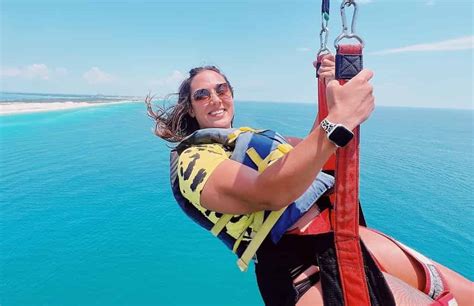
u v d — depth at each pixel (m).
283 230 1.85
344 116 1.33
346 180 1.56
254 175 1.57
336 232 1.62
